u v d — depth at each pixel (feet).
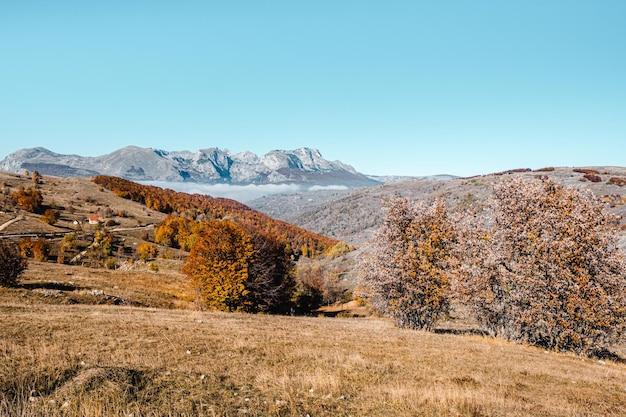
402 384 41.24
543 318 79.25
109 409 26.35
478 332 105.50
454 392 37.52
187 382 34.71
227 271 132.98
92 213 548.31
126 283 168.35
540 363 60.34
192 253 141.08
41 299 99.04
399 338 75.51
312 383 38.70
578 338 74.38
